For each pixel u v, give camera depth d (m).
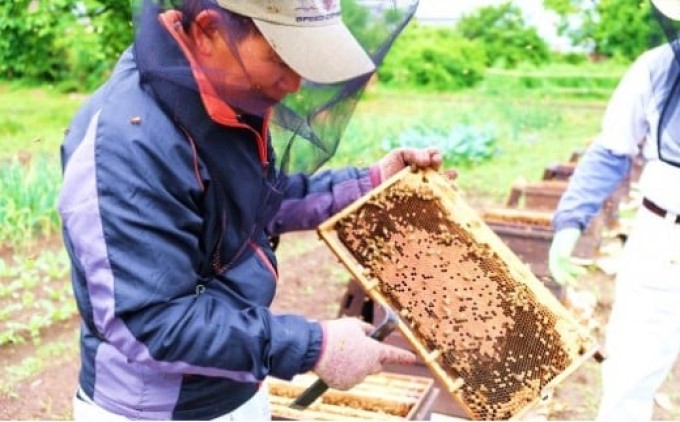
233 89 1.69
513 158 9.60
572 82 12.88
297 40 1.64
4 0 8.33
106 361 1.86
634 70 3.08
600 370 4.76
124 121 1.73
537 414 3.65
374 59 1.83
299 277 6.12
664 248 3.01
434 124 10.45
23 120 9.29
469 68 13.07
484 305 2.48
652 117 2.98
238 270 1.97
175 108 1.73
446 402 3.58
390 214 2.64
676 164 2.94
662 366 3.13
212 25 1.68
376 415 2.93
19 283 5.50
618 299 3.21
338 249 2.51
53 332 5.04
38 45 9.39
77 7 8.52
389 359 2.01
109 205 1.70
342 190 2.57
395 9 1.82
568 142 10.34
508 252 2.64
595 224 5.79
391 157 2.69
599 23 12.19
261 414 2.18
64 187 1.74
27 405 4.14
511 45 13.21
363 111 11.12
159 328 1.72
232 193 1.83
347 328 1.92
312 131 1.97
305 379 3.19
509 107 11.86
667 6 2.60
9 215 6.17
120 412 1.88
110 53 8.62
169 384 1.86
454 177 2.83
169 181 1.73
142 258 1.70
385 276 2.53
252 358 1.79
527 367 2.36
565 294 4.46
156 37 1.73
